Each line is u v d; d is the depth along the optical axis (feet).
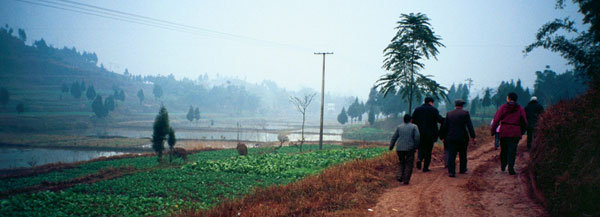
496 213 17.26
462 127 27.20
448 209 18.74
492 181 24.39
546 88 320.29
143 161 110.83
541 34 76.48
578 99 25.07
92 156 203.21
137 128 451.53
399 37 95.45
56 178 83.61
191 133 385.50
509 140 25.99
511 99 26.22
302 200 22.80
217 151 134.72
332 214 19.38
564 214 14.97
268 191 27.22
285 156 75.56
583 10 65.21
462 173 28.35
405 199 21.59
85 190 51.37
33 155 203.92
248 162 69.51
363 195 23.02
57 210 34.86
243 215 20.94
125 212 35.12
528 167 25.00
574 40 72.28
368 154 62.34
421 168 32.07
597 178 14.34
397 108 394.52
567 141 19.03
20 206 35.32
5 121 373.61
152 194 46.65
